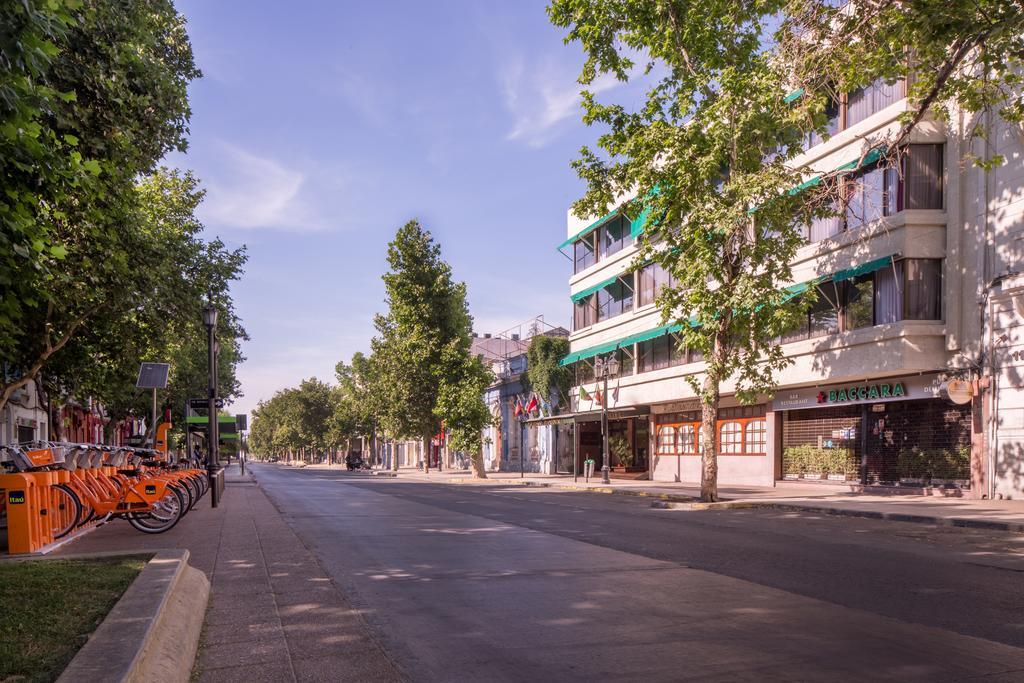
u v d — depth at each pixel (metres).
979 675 4.32
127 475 12.98
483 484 34.06
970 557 9.16
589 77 18.55
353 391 73.12
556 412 42.69
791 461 24.84
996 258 17.38
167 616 4.73
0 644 4.02
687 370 28.45
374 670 4.52
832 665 4.54
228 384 42.97
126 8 10.66
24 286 7.18
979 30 10.42
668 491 24.08
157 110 11.34
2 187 6.34
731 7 16.95
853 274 19.75
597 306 37.16
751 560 8.81
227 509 15.84
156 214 24.28
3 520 9.54
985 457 17.62
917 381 19.50
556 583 7.30
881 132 19.30
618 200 33.09
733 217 16.44
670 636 5.25
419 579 7.54
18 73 5.41
